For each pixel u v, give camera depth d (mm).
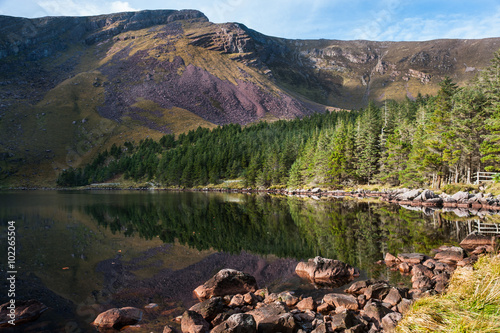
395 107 109562
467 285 7363
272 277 14289
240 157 134000
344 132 96938
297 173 99062
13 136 194625
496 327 5164
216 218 35000
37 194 92812
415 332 5934
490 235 22781
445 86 66312
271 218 34594
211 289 12188
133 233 25703
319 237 23359
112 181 148000
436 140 60562
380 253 18188
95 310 10773
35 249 20125
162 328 9281
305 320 9492
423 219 32562
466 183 57625
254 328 8461
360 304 10391
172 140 188125
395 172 72125
